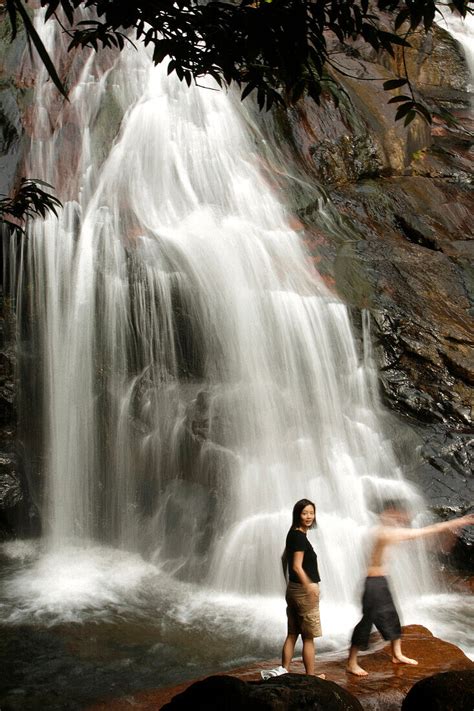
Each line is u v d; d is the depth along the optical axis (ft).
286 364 38.37
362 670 21.79
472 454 37.93
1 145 41.60
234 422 36.01
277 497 34.99
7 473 34.78
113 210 40.73
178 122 46.62
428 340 41.11
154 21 12.78
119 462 36.45
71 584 31.60
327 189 50.37
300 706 16.07
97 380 36.91
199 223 42.50
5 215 37.04
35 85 44.11
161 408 36.73
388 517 22.66
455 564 34.30
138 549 35.40
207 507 34.71
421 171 55.88
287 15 12.33
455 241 49.39
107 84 45.91
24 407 36.40
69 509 36.17
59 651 26.03
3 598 29.86
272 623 29.09
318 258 43.68
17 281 36.88
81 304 37.24
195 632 28.02
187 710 16.24
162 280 37.86
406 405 39.78
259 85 13.91
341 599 32.19
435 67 67.10
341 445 37.40
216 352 37.73
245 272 40.27
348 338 40.16
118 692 23.67
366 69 58.34
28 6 46.83
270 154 48.83
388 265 44.70
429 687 16.76
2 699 23.07
